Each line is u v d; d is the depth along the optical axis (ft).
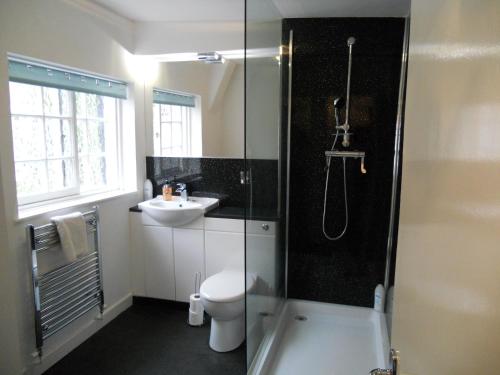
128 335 9.03
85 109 9.25
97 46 8.79
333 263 9.92
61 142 8.54
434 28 2.64
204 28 9.84
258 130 7.16
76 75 8.46
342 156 9.27
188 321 9.67
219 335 8.38
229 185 10.75
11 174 6.70
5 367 7.06
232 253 9.71
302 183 9.75
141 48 10.20
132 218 10.32
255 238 7.26
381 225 9.49
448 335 2.16
